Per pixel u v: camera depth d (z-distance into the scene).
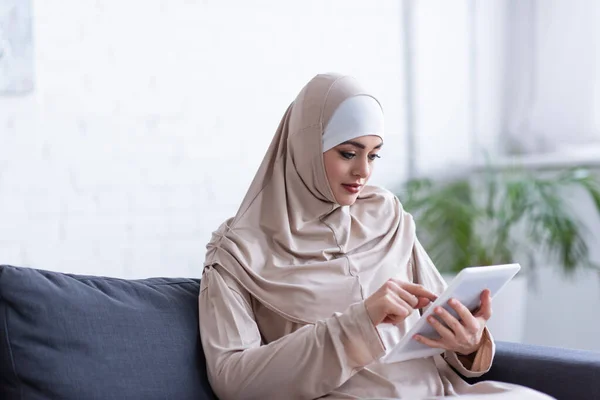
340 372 2.06
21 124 3.62
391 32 4.85
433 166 4.95
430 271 2.58
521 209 4.38
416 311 2.47
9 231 3.60
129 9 3.91
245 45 4.28
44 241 3.69
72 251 3.77
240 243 2.34
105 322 2.07
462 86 4.93
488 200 4.57
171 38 4.04
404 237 2.56
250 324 2.24
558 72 4.71
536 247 4.72
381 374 2.24
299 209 2.44
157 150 4.01
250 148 4.30
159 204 4.02
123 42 3.90
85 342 2.01
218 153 4.20
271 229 2.39
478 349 2.35
